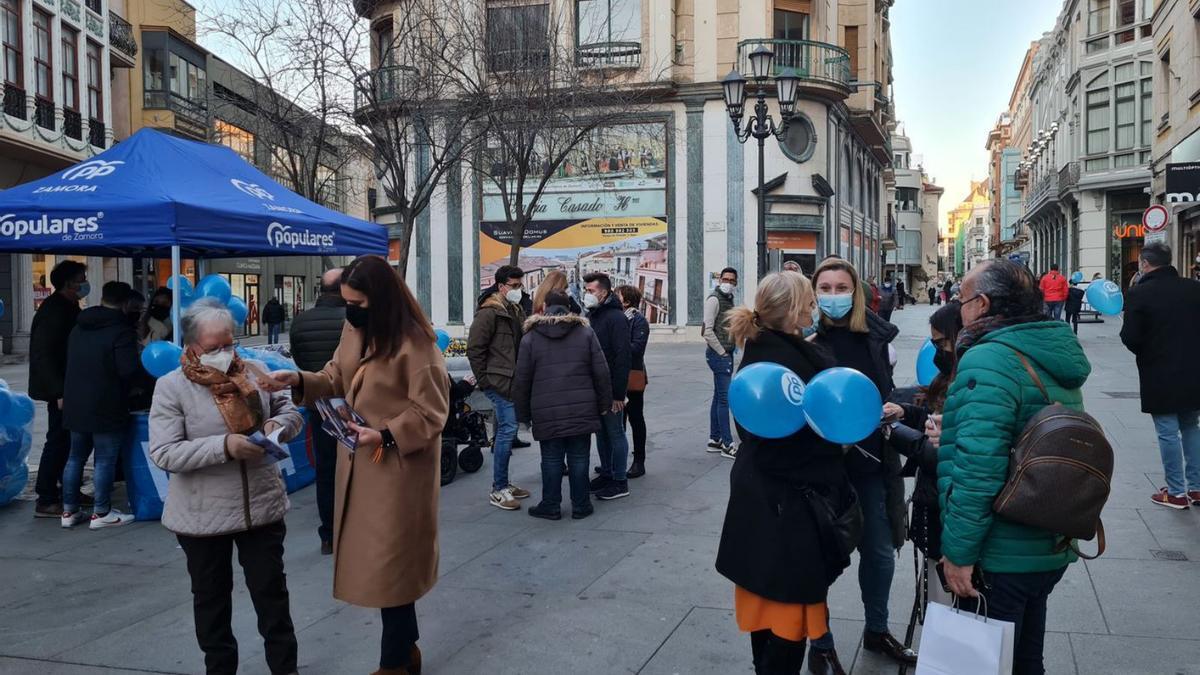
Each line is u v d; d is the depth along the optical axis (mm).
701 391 13469
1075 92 35469
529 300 11836
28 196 6035
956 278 107125
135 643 4113
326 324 5730
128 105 29469
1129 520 5645
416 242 26891
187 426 3414
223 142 22828
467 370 9750
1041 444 2486
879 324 3771
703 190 25297
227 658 3523
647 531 5832
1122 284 32969
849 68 27375
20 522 6434
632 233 25750
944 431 2742
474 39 15266
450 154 17188
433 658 3891
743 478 3133
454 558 5324
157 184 6184
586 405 6062
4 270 24047
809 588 2990
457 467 7840
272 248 7137
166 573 5195
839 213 28766
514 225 16516
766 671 3127
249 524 3455
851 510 3086
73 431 6191
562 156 16781
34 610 4574
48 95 22766
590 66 20688
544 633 4137
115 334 6129
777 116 24984
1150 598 4328
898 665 3713
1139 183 31172
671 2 24984
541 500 6711
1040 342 2629
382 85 14383
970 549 2582
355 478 3516
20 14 21375
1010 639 2521
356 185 33031
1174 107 20953
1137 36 30750
